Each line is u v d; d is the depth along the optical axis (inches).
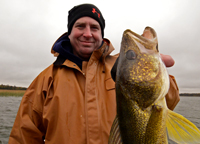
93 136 18.3
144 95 15.7
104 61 22.7
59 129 19.1
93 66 21.8
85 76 21.6
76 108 19.8
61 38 27.3
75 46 24.4
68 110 19.6
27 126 21.6
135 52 16.9
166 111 16.1
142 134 15.1
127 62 16.8
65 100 20.1
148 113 15.4
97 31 24.2
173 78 21.2
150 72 16.1
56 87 21.0
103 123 19.0
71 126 19.1
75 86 20.9
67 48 26.4
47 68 24.6
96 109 19.4
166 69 17.0
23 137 21.4
